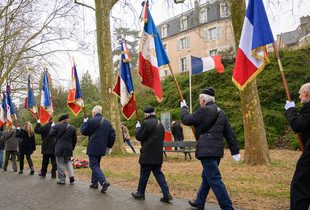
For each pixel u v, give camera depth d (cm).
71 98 664
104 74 1358
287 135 1469
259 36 380
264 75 1966
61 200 470
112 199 472
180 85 2459
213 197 488
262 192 515
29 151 827
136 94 2722
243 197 482
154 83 472
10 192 546
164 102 2402
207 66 1516
